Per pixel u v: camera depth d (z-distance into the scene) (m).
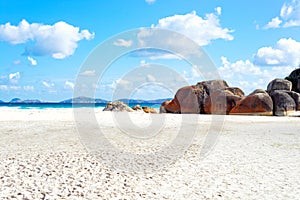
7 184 6.38
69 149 10.38
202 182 6.96
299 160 9.36
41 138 12.86
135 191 6.25
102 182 6.78
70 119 20.84
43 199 5.64
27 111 28.02
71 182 6.67
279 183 6.92
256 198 5.92
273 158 9.64
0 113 24.84
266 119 23.98
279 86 34.09
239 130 17.19
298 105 29.83
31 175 7.05
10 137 13.09
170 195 6.04
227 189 6.46
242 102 28.61
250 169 8.18
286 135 15.30
